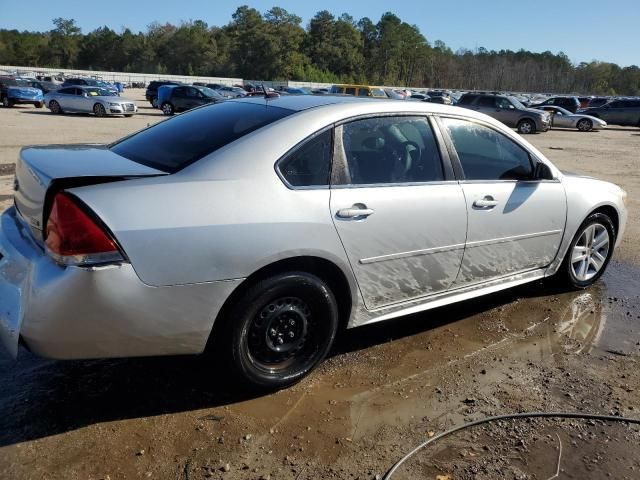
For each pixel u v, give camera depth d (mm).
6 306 2584
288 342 3125
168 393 3102
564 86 144750
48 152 3123
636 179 12125
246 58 124250
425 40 150000
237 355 2922
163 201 2639
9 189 7754
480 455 2707
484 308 4492
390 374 3424
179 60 133625
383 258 3318
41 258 2564
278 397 3121
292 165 3027
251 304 2893
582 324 4262
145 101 44438
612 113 33031
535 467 2637
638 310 4582
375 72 141750
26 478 2430
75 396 3041
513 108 26000
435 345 3824
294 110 3277
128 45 136125
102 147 3525
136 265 2531
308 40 132500
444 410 3064
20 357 3430
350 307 3320
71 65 138625
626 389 3355
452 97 46844
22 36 136750
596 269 5004
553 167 4363
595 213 4789
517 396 3229
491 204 3822
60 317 2459
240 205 2789
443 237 3586
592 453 2756
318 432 2826
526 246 4199
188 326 2715
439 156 3660
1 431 2725
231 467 2549
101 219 2477
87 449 2625
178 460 2578
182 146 3102
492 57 153375
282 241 2865
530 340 3959
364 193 3215
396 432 2854
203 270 2678
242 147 2953
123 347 2627
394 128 3496
